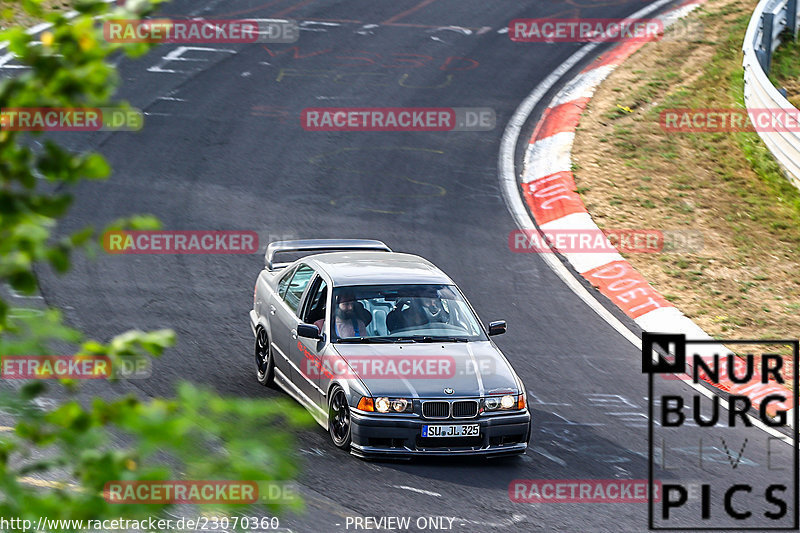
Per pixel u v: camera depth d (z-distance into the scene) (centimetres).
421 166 6719
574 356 4472
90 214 5547
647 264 5566
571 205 6238
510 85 8231
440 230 5806
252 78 8000
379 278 3753
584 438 3666
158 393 3678
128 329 4316
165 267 5069
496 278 5269
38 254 733
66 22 764
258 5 9650
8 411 754
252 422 706
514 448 3369
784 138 6700
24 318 763
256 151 6750
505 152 7025
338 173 6525
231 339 4362
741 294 5300
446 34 9306
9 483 722
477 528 2820
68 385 784
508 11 10031
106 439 809
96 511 718
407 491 3048
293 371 3722
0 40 755
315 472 3125
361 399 3269
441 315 3675
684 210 6300
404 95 7912
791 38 8944
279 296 3975
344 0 10088
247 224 5688
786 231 6128
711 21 9644
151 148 6600
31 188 749
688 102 7888
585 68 8606
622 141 7238
